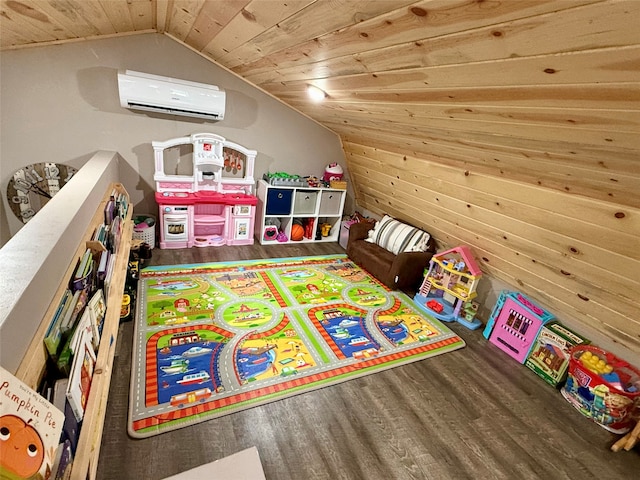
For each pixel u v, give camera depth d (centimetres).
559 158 133
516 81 93
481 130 145
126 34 273
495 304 279
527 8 64
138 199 329
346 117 268
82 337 109
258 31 151
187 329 227
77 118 282
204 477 95
